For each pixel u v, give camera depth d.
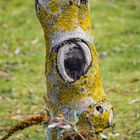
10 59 13.91
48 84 5.12
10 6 18.41
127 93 10.92
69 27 5.07
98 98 5.06
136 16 17.56
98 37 15.48
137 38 15.30
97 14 17.45
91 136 5.01
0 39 15.65
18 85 11.66
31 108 10.12
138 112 9.55
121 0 18.89
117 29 16.22
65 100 5.05
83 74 5.00
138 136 8.44
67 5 5.08
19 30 16.34
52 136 5.14
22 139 8.21
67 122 4.68
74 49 5.00
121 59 13.57
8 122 9.29
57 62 4.99
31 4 18.53
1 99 10.74
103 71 12.59
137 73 12.42
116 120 9.15
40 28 16.48
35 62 13.62
